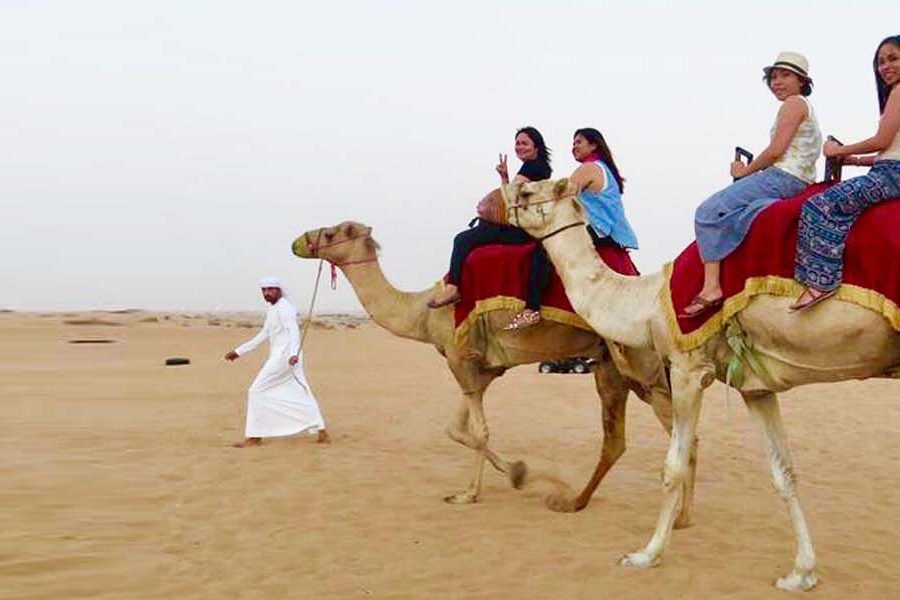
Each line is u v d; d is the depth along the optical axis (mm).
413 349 43094
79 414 15867
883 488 10219
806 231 5332
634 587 6328
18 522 8062
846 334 5273
